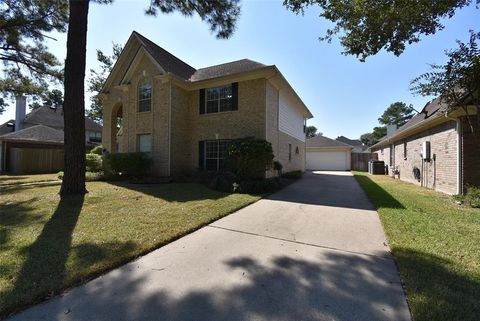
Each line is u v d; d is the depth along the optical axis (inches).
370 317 86.0
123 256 131.0
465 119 327.3
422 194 355.9
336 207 263.6
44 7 472.4
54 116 1251.2
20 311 87.8
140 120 541.0
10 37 512.1
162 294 99.7
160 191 352.8
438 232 173.9
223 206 253.1
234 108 497.4
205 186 409.4
